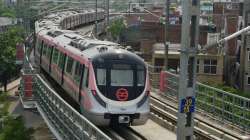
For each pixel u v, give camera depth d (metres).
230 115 17.94
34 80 23.33
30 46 43.41
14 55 51.16
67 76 21.42
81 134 13.56
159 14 74.50
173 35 58.72
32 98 23.36
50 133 19.98
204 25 56.34
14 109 26.88
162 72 24.52
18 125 21.34
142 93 17.36
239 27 50.16
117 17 78.38
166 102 22.92
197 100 20.47
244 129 16.84
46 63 28.83
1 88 54.75
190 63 11.39
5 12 108.56
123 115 17.03
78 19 66.50
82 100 18.08
